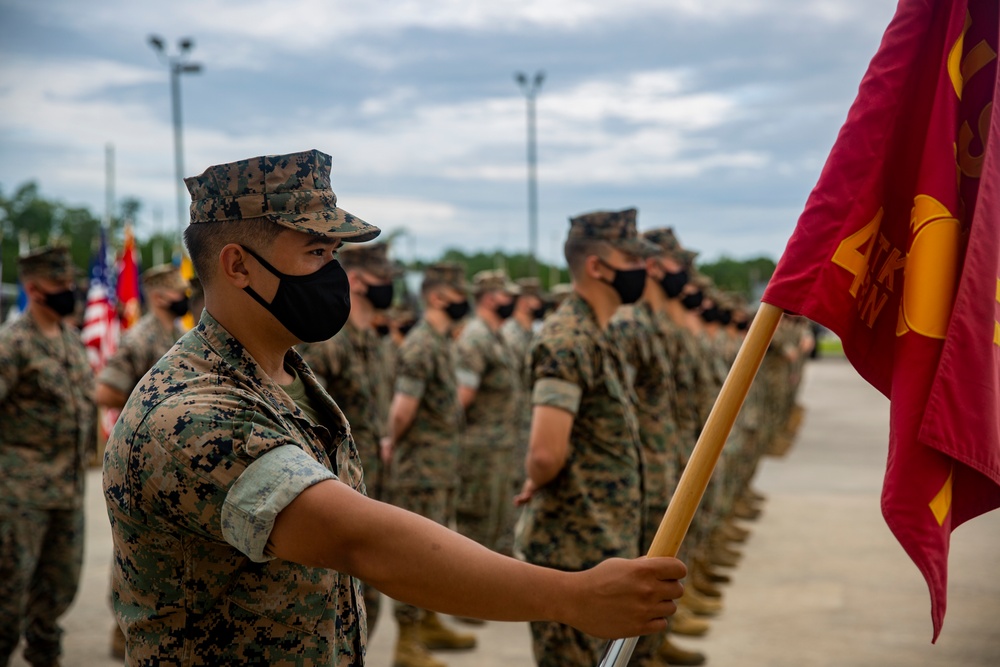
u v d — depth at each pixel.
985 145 2.05
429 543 1.56
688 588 6.51
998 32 2.08
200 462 1.61
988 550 8.48
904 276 2.08
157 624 1.73
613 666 1.80
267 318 1.86
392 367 9.21
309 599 1.78
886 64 2.12
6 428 4.93
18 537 4.84
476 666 5.60
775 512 10.20
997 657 5.70
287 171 1.83
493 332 7.57
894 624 6.38
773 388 13.69
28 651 5.11
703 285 7.95
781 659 5.70
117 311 13.53
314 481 1.58
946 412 1.94
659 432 4.89
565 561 3.86
